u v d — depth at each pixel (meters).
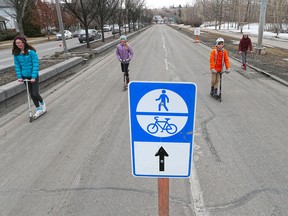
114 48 23.09
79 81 10.12
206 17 87.62
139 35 40.34
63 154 4.51
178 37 34.22
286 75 10.18
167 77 10.34
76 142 4.95
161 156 1.80
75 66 12.96
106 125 5.70
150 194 3.39
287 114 6.17
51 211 3.16
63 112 6.64
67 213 3.11
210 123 5.68
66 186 3.62
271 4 50.50
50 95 8.25
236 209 3.08
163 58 15.45
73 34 46.03
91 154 4.48
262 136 5.02
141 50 19.84
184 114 1.70
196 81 9.68
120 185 3.60
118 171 3.95
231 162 4.11
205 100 7.36
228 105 6.88
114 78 10.41
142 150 1.80
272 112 6.31
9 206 3.27
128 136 5.14
